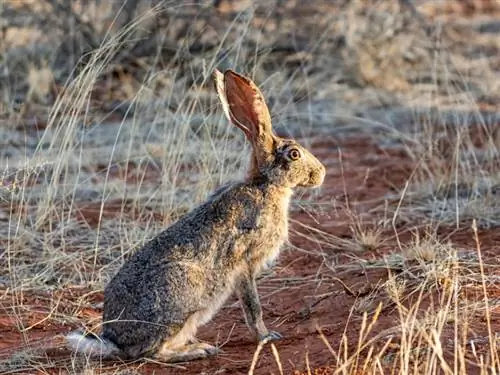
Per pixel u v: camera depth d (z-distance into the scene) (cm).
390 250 2484
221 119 2967
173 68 3662
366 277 2288
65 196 2795
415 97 4088
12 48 4219
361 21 4466
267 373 1838
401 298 2109
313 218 2738
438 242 2394
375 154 3525
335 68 4331
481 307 1994
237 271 1989
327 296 2225
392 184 3103
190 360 1945
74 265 2467
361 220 2761
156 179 3070
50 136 3212
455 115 3591
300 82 4109
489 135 3181
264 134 2038
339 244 2575
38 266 2470
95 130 3469
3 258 2503
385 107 4044
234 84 2053
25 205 2705
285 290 2325
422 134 3528
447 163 3194
